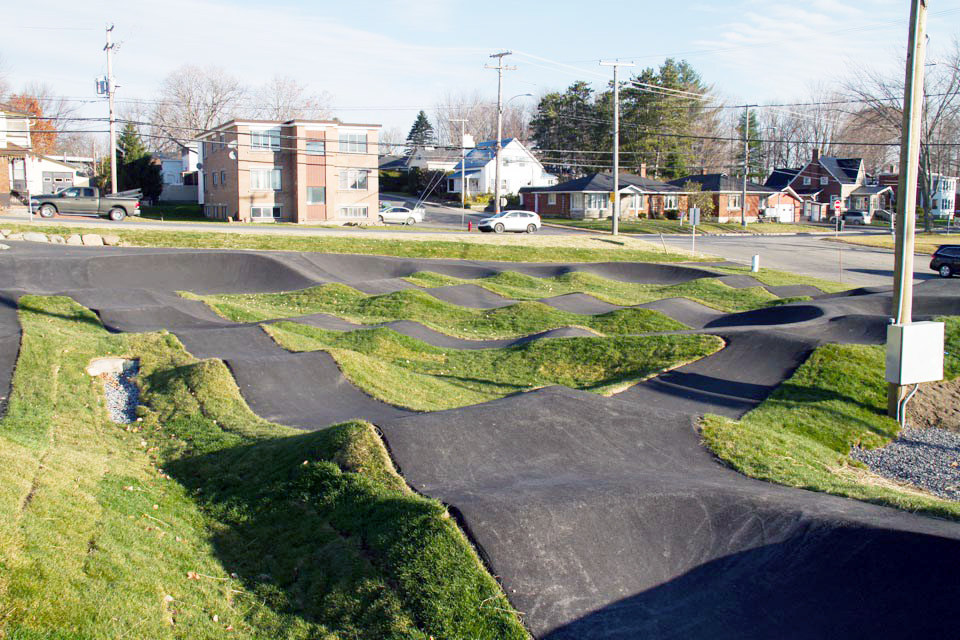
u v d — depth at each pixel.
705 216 70.75
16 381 12.98
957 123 61.00
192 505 8.98
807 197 84.50
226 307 22.06
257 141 55.44
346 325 21.39
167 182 91.88
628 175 77.88
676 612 6.74
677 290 30.56
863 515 8.16
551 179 92.25
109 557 6.96
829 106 94.00
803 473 10.50
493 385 16.31
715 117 113.50
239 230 39.03
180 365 14.36
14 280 23.06
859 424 13.84
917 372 13.77
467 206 80.25
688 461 10.41
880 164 104.69
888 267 40.88
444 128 145.25
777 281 33.41
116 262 25.95
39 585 6.03
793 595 6.93
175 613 6.55
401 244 38.19
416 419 9.88
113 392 13.55
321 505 8.32
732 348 17.50
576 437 10.25
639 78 95.50
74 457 9.55
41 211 41.97
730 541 7.75
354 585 6.86
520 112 148.50
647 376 16.19
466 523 7.29
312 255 31.11
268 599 6.98
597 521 7.64
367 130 58.28
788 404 14.44
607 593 6.87
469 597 6.52
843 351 16.50
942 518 8.39
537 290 29.31
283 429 11.38
